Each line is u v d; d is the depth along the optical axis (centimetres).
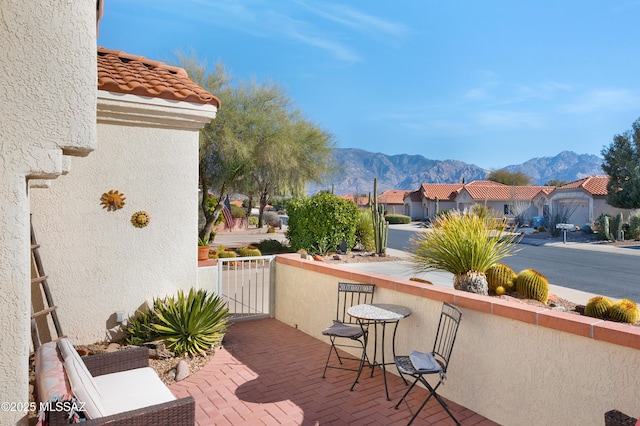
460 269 643
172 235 580
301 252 728
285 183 1909
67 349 275
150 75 598
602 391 307
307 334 640
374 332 505
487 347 388
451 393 420
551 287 1054
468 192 4356
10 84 172
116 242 544
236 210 3159
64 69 182
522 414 359
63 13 182
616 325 308
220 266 677
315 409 404
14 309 171
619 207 2878
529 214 3888
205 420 382
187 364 505
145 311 563
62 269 514
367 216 1650
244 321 709
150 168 563
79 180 522
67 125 182
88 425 204
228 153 1650
